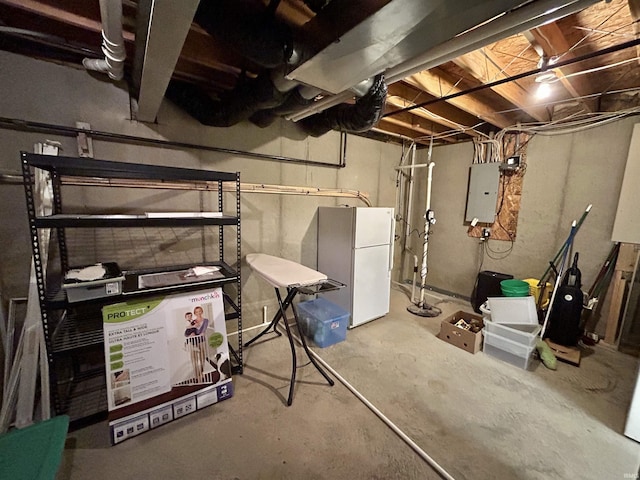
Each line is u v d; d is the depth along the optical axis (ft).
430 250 14.15
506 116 10.21
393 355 7.98
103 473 4.40
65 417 4.00
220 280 6.31
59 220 4.48
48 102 5.81
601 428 5.46
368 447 4.98
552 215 9.93
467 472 4.53
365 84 5.53
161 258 7.56
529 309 7.74
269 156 9.12
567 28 5.25
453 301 12.59
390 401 6.10
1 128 5.48
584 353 8.18
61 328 5.75
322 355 7.91
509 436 5.25
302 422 5.50
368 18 3.15
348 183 11.67
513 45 5.90
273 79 5.10
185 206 7.75
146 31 3.52
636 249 8.05
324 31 3.81
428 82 6.84
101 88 6.32
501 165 10.78
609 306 8.68
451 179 13.10
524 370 7.32
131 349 5.25
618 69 6.84
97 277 4.98
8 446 3.48
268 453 4.82
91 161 4.64
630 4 4.15
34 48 5.51
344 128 7.80
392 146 13.20
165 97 7.04
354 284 9.40
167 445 4.93
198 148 7.74
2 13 4.80
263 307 9.65
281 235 9.83
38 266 4.49
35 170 5.60
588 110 8.54
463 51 4.54
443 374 7.11
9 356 5.62
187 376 5.68
